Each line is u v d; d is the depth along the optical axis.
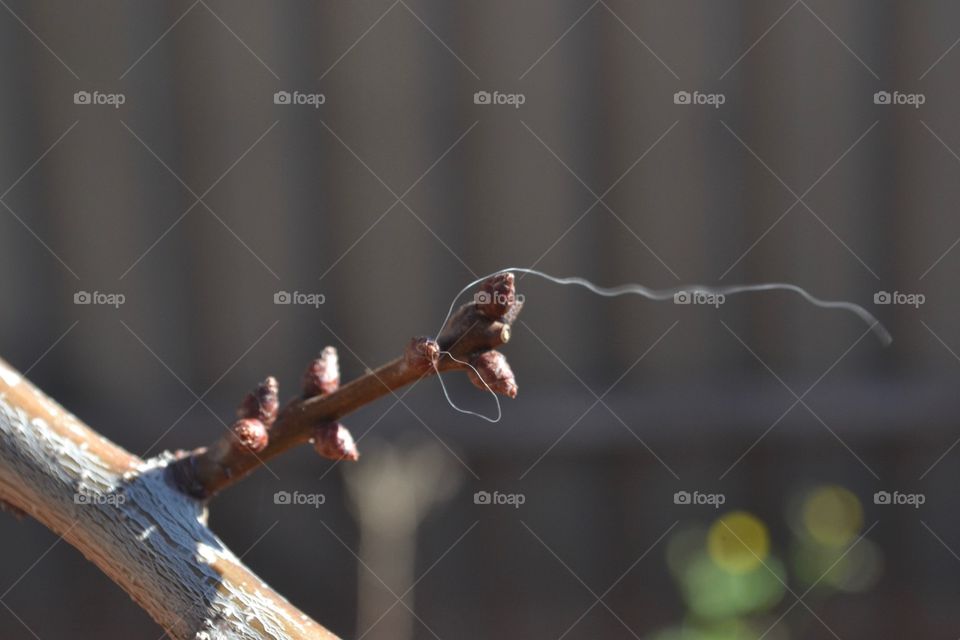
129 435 9.34
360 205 9.52
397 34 9.42
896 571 9.55
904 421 9.44
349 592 9.41
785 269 9.62
